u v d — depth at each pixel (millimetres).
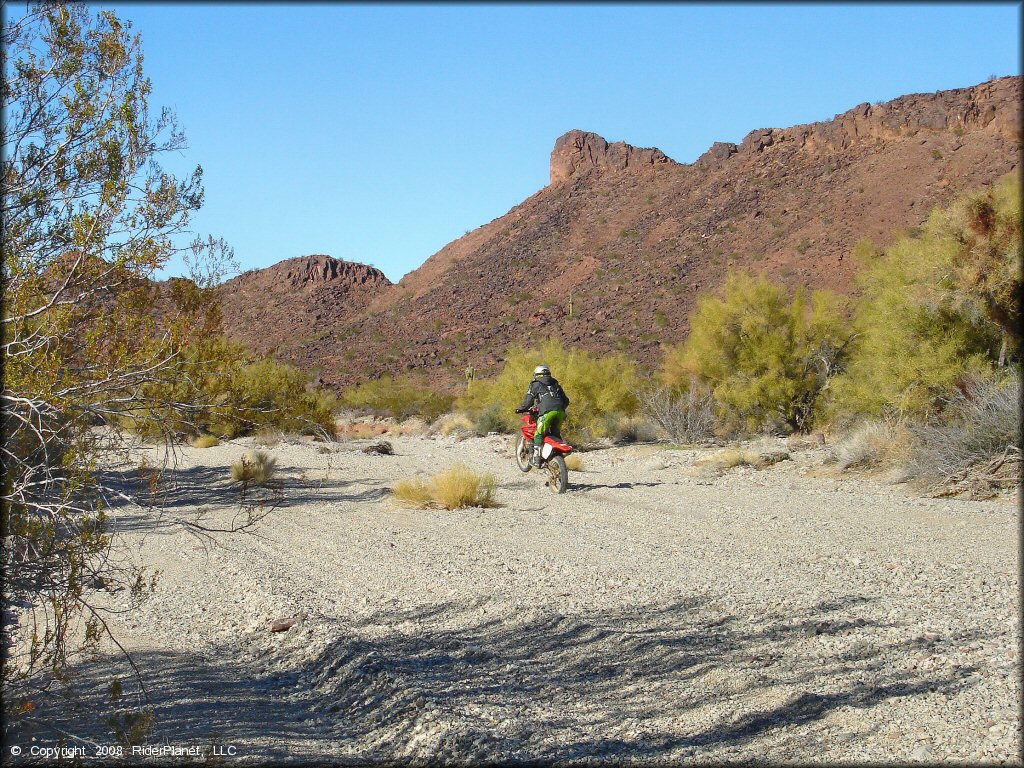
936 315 16391
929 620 5668
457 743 4090
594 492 14086
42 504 4246
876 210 81250
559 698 4746
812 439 20703
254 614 6875
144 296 5359
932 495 12430
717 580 7215
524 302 98562
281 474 17438
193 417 5969
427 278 124812
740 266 84562
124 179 5000
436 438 32406
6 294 4672
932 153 85188
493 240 125188
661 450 21625
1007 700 4219
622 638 5668
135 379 5254
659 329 77438
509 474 17000
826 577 7172
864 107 99125
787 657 5098
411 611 6711
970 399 14812
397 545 9594
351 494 14477
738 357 23547
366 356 95250
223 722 4641
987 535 9094
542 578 7602
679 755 3939
